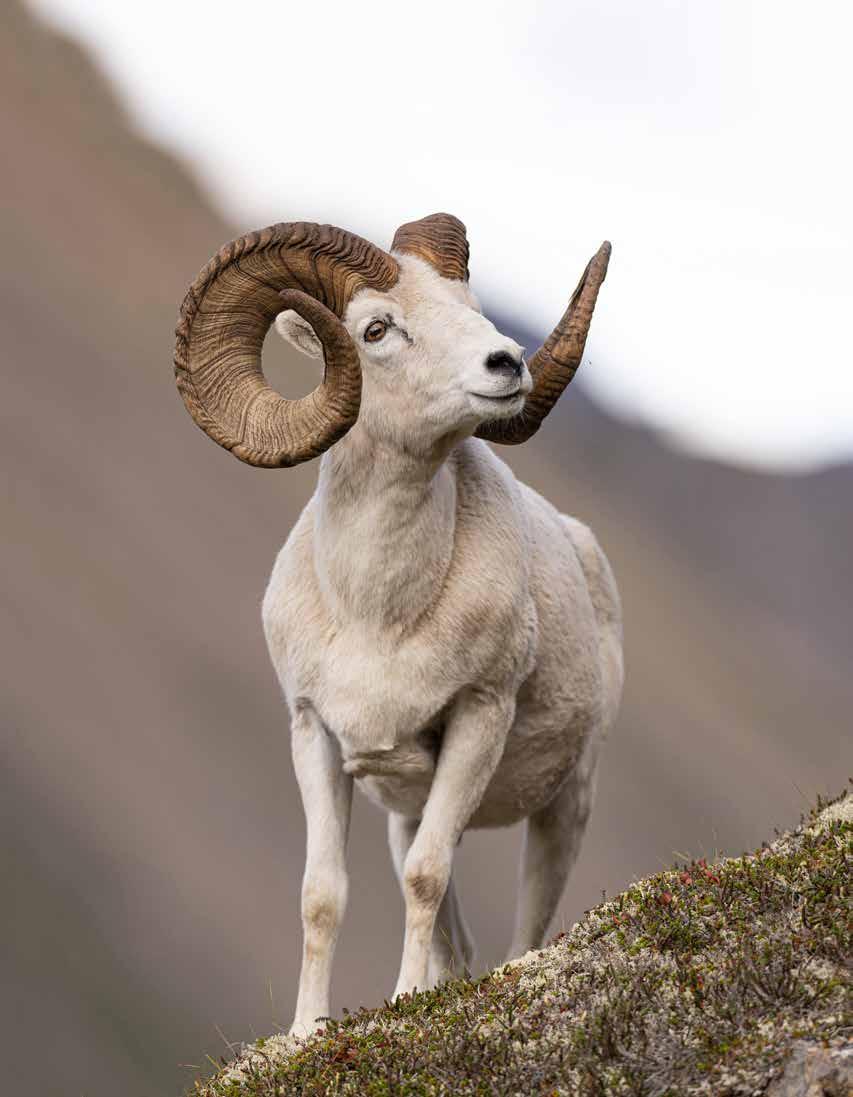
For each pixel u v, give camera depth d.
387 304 28.30
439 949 33.47
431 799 29.30
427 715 29.12
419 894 28.47
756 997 20.95
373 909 145.88
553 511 35.97
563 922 35.75
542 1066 21.09
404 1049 22.78
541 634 32.12
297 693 29.91
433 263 29.17
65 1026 134.88
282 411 27.78
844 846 24.30
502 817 34.28
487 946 138.12
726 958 22.27
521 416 30.86
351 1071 22.88
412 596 29.00
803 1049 19.62
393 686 28.95
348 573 29.02
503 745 30.11
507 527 30.44
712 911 23.97
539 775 33.56
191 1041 139.75
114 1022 138.88
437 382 28.02
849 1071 19.02
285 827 190.38
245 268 28.39
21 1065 128.75
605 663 36.09
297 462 27.67
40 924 146.38
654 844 191.00
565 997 23.05
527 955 26.16
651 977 22.33
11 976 136.75
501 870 151.38
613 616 36.69
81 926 149.25
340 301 28.52
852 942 21.55
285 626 30.09
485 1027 22.91
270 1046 25.97
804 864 24.11
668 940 23.34
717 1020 20.77
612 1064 20.62
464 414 28.00
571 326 30.48
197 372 28.47
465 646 29.17
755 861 25.16
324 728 29.91
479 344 27.80
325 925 28.33
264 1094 23.00
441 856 28.72
